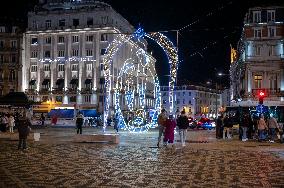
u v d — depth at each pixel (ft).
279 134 93.04
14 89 289.33
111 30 276.82
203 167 48.98
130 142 89.92
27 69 291.58
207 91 475.31
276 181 39.37
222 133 105.81
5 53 289.53
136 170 46.11
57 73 287.69
